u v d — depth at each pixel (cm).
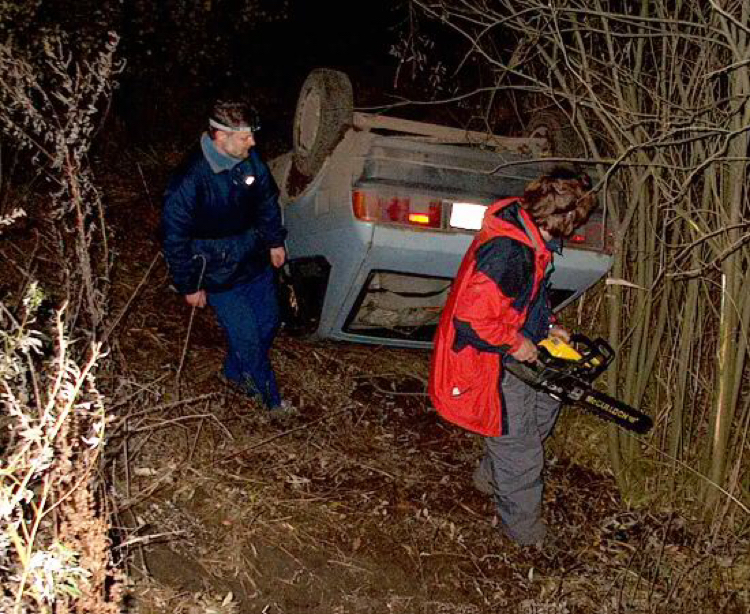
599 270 407
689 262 394
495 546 366
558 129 428
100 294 326
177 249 348
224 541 324
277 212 376
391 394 457
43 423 198
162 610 284
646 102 419
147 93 700
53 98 517
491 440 343
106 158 641
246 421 398
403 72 762
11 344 210
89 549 224
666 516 402
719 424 380
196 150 348
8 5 457
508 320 307
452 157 387
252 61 808
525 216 303
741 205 377
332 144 410
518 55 421
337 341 444
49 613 214
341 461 392
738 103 338
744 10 324
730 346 369
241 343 384
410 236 374
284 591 314
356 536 350
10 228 481
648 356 404
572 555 372
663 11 362
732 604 360
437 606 329
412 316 455
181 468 347
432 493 388
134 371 406
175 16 624
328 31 867
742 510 393
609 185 403
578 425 447
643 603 354
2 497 190
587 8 365
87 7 550
